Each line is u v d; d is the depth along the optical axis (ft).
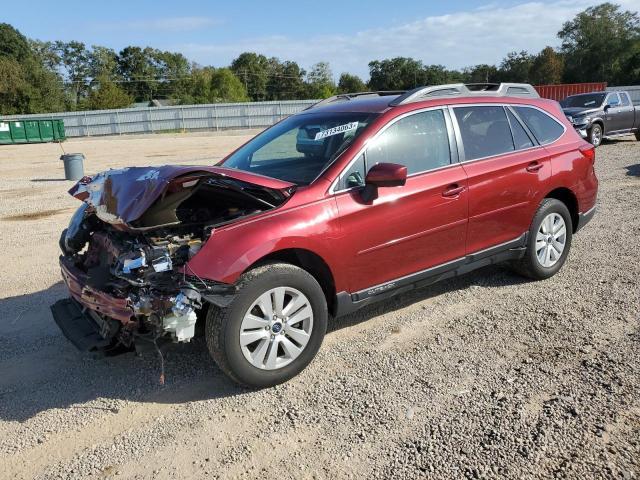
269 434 10.54
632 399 11.04
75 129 171.32
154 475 9.53
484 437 10.12
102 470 9.71
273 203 12.60
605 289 17.06
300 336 12.32
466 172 15.16
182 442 10.41
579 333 14.14
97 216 13.07
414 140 14.56
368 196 13.06
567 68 313.94
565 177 17.67
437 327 14.92
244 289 11.37
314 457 9.83
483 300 16.65
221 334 11.31
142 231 11.53
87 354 14.05
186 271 11.06
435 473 9.27
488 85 17.29
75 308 13.67
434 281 15.08
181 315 10.71
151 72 379.14
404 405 11.29
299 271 12.13
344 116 15.12
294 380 12.46
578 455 9.49
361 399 11.58
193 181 11.78
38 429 10.96
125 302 11.03
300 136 15.35
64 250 14.28
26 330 15.65
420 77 377.91
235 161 16.05
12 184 49.60
